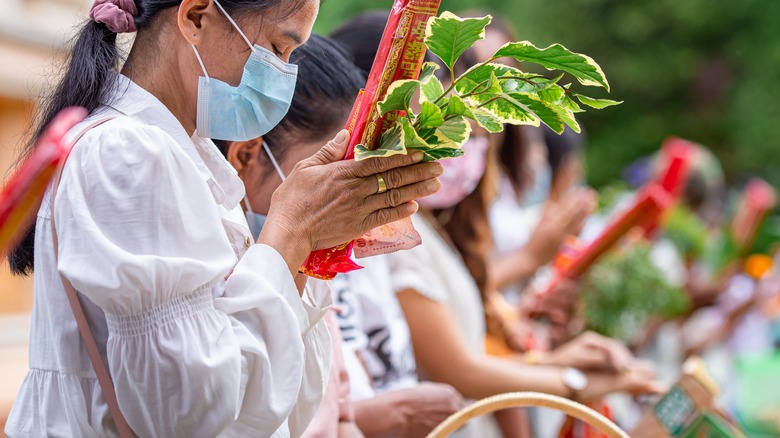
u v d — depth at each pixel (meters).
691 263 5.86
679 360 5.98
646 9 13.76
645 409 3.31
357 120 1.82
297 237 1.78
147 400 1.64
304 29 1.92
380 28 2.95
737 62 13.87
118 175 1.67
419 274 2.92
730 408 4.32
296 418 1.93
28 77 3.51
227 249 1.73
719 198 7.57
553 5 13.59
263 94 1.90
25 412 1.81
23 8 7.27
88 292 1.62
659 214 3.57
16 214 1.40
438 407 2.57
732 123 13.88
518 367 3.04
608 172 14.24
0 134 7.16
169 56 1.90
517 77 1.80
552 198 4.86
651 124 14.16
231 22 1.87
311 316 1.89
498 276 3.82
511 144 4.21
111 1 1.92
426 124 1.73
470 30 1.70
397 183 1.77
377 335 2.74
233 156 2.29
